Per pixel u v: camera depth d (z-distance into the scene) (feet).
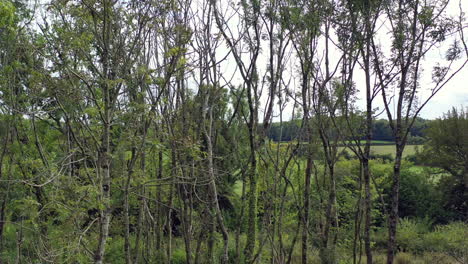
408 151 109.50
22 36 26.48
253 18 30.27
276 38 32.01
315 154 33.12
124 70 22.45
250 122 30.94
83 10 22.03
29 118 29.71
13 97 27.02
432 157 88.48
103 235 21.98
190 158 32.24
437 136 86.84
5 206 30.09
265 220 33.63
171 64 24.52
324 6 30.58
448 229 67.26
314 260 44.57
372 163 74.49
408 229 64.90
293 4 30.68
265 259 39.78
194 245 41.81
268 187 33.65
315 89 32.07
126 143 23.34
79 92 22.56
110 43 23.03
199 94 32.40
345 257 38.45
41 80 22.57
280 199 35.22
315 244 47.96
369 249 30.48
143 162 30.81
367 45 29.27
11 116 27.32
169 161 36.01
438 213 80.48
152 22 25.14
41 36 27.35
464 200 81.20
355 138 30.22
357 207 35.73
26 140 32.76
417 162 93.91
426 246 60.13
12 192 30.71
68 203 24.11
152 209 43.37
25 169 29.84
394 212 28.22
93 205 21.33
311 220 37.93
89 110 21.04
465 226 64.03
